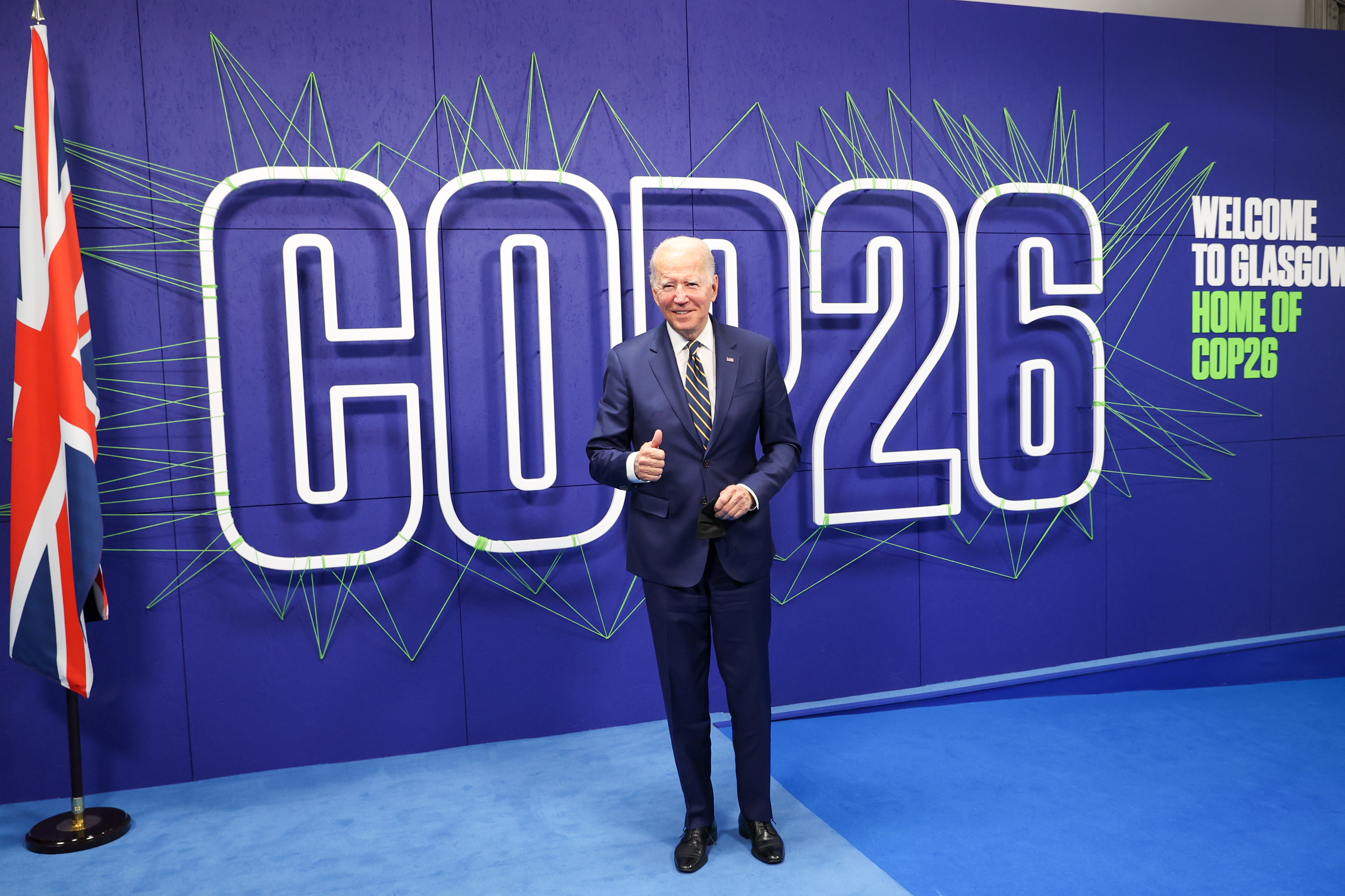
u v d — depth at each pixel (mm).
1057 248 3277
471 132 2732
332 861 2172
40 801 2549
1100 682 3395
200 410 2588
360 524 2715
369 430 2705
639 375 2082
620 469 1976
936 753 2785
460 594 2809
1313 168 3580
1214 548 3545
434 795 2510
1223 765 2689
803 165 3014
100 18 2459
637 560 2086
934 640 3236
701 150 2922
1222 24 3412
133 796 2549
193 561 2607
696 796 2131
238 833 2322
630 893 1994
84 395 2240
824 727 3004
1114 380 3373
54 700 2545
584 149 2824
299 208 2613
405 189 2695
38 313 2242
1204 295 3463
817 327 3043
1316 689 3414
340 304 2662
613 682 2957
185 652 2619
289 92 2598
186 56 2521
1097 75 3289
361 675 2748
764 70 2961
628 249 2869
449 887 2043
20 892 2064
